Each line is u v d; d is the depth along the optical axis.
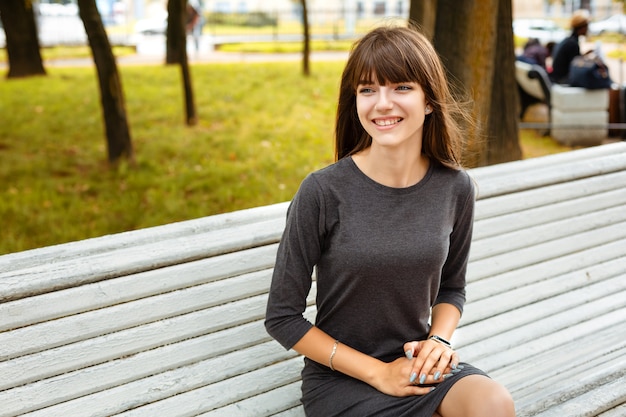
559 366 2.62
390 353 2.13
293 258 2.04
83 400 1.99
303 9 13.38
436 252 2.04
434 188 2.10
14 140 9.54
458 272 2.29
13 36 14.07
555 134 9.39
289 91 12.31
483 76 4.52
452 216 2.14
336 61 15.77
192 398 2.13
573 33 9.67
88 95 12.25
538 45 10.86
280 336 2.06
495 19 4.50
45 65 16.28
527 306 2.90
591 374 2.51
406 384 1.98
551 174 2.95
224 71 14.08
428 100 2.06
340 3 33.47
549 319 2.88
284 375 2.28
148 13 35.84
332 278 2.06
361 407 1.99
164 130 9.86
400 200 2.05
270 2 37.06
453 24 4.46
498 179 2.84
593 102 9.06
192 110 10.15
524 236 2.90
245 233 2.22
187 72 10.05
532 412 2.33
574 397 2.43
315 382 2.12
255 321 2.25
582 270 3.09
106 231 6.42
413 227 2.03
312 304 2.45
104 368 2.01
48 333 1.92
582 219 3.08
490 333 2.75
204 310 2.16
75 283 1.96
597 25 24.89
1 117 10.77
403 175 2.05
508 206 2.84
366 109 2.01
